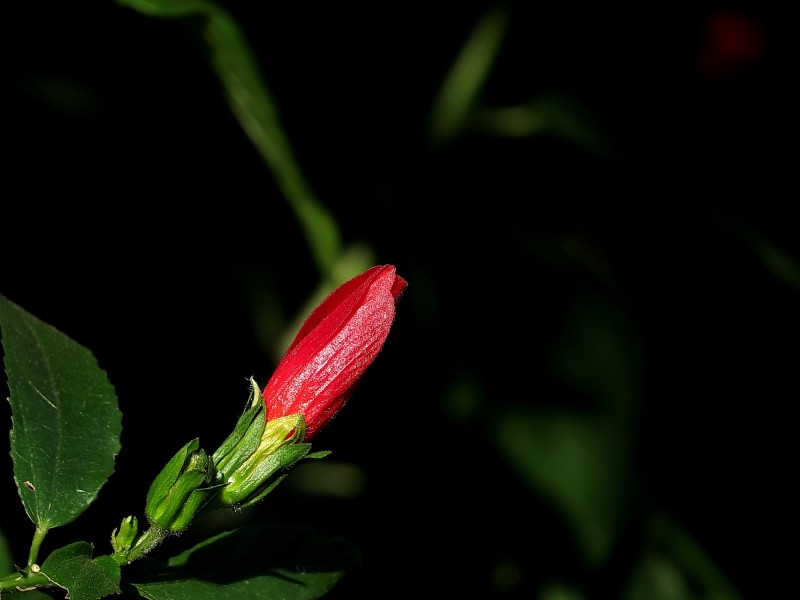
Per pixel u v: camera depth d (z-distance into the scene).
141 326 0.39
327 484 0.42
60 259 0.38
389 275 0.30
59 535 0.35
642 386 0.40
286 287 0.41
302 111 0.41
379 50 0.42
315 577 0.31
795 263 0.41
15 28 0.38
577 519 0.39
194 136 0.40
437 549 0.42
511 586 0.41
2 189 0.38
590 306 0.41
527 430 0.40
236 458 0.29
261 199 0.41
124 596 0.32
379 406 0.41
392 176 0.42
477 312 0.41
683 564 0.41
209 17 0.35
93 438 0.30
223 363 0.40
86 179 0.39
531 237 0.41
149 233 0.39
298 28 0.41
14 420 0.29
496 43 0.42
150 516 0.29
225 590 0.30
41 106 0.39
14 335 0.30
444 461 0.41
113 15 0.39
